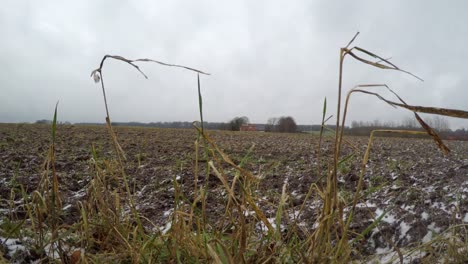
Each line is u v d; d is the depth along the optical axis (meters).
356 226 2.39
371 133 1.34
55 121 1.69
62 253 1.68
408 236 2.19
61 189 3.81
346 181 4.38
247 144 13.40
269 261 1.63
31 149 7.95
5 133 13.98
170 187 4.14
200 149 9.69
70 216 2.64
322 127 1.55
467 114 1.02
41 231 1.75
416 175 4.39
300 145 13.45
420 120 1.11
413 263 1.81
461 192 2.80
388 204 2.78
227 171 5.30
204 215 1.63
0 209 2.74
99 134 16.41
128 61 1.50
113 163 2.70
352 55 1.24
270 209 3.00
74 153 7.47
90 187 2.14
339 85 1.29
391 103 1.17
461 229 2.07
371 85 1.21
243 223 1.41
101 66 1.61
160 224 2.66
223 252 1.46
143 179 4.70
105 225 1.93
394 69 1.17
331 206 1.44
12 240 1.83
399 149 11.25
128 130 23.97
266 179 4.81
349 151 9.66
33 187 3.79
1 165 5.25
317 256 1.45
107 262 1.70
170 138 15.55
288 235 1.74
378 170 5.27
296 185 4.32
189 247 1.61
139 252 1.65
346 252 1.45
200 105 1.47
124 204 3.27
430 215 2.37
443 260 1.76
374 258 1.97
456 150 11.25
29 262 1.70
